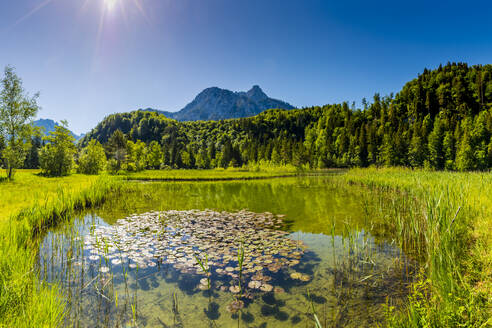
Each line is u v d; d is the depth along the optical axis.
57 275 4.85
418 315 2.82
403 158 67.88
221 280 4.78
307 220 9.62
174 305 3.95
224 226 8.84
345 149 87.31
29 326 2.84
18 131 24.14
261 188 23.16
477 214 6.26
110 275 4.95
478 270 3.88
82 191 13.48
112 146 70.38
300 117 161.50
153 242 7.00
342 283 4.58
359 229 8.20
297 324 3.42
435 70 112.94
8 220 7.35
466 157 53.25
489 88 85.44
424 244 6.58
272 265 5.40
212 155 121.19
